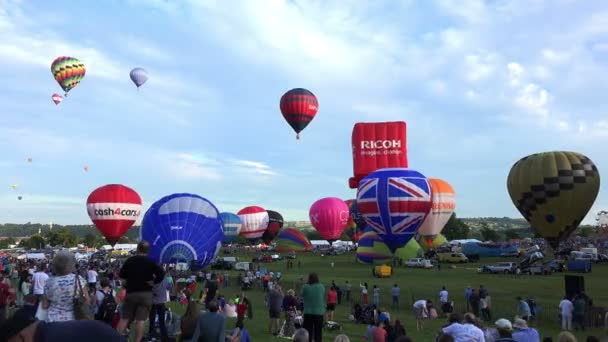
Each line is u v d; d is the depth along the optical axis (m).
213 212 32.59
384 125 44.22
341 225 66.38
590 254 58.88
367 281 37.09
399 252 52.97
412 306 24.77
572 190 27.14
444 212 52.34
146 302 6.56
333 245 98.88
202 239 31.00
